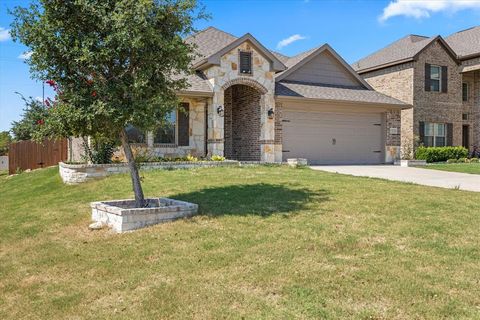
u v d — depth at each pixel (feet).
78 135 26.91
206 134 55.52
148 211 24.41
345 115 64.85
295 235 20.88
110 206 26.05
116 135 26.89
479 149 83.10
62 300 15.97
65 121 24.39
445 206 26.13
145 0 23.03
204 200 29.14
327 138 63.52
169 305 14.71
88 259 19.97
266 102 56.90
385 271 16.22
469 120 84.12
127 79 24.79
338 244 19.44
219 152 53.78
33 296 16.69
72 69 24.75
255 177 38.73
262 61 56.54
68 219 28.14
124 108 24.02
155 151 52.08
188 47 27.02
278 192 31.09
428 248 18.69
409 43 82.94
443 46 78.07
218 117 53.72
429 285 14.94
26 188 44.91
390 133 67.31
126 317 14.19
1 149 114.73
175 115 53.47
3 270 19.83
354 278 15.71
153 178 39.29
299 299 14.34
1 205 37.50
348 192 30.83
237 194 30.63
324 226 22.15
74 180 40.68
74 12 24.04
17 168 70.95
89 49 23.77
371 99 64.64
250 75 55.67
